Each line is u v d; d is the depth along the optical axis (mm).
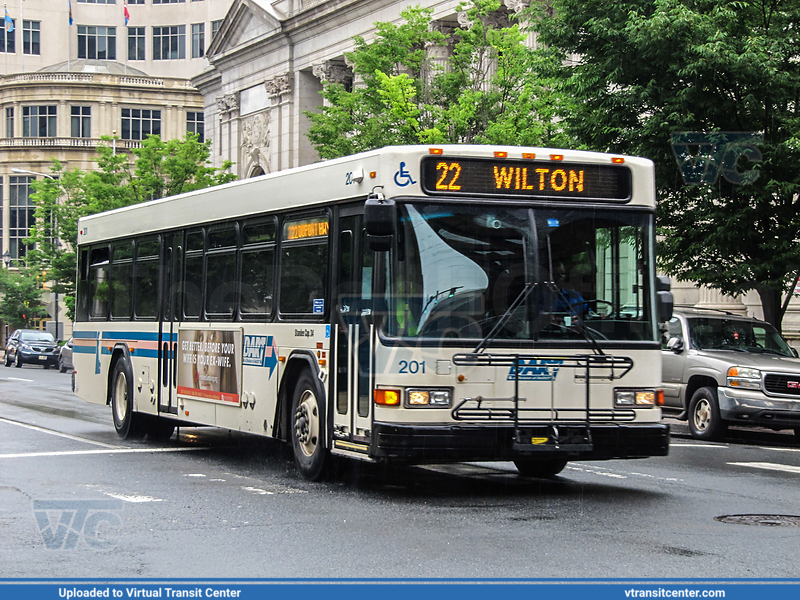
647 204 11719
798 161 19453
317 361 12211
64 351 49281
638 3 20656
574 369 11141
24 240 61562
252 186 14055
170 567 7945
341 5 55312
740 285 20547
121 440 17719
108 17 101062
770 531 9398
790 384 18516
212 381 14797
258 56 64688
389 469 14008
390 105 32094
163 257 16641
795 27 20250
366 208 10594
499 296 11047
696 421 19453
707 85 19844
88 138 90625
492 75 31547
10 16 99062
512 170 11258
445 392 10789
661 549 8547
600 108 21078
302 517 10086
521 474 13562
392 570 7801
